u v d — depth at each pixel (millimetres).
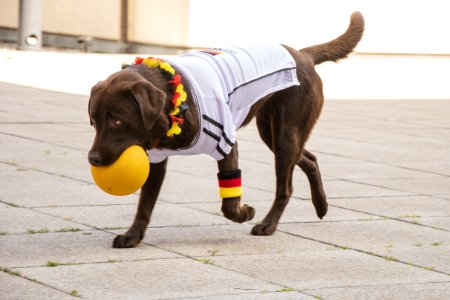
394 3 24641
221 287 5184
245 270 5574
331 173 9258
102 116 5457
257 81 6344
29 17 21375
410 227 6938
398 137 12008
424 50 25125
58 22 24594
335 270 5656
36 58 20359
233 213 6191
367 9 24344
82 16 23953
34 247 5938
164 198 7688
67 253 5812
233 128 6047
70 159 9344
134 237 6051
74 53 22516
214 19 22172
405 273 5645
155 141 5684
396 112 14773
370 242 6418
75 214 6957
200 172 8969
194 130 5797
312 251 6117
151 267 5551
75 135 10906
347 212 7422
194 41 22047
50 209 7094
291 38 23328
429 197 8156
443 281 5496
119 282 5203
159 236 6391
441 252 6188
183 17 21938
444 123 13602
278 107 6664
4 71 17719
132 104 5445
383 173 9352
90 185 8086
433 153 10766
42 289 5008
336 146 11070
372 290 5246
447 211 7578
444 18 25141
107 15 23344
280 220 7059
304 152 7008
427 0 24953
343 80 19719
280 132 6688
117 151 5469
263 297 5020
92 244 6070
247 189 8242
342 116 14000
